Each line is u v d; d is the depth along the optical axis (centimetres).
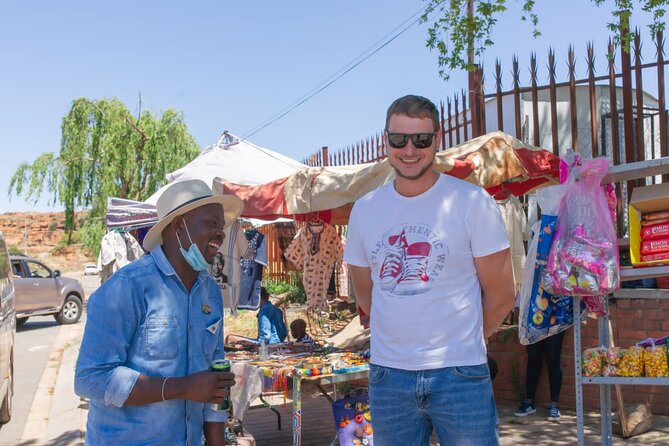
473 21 777
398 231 279
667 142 700
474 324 271
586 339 697
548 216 399
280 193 619
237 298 757
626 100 724
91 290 3309
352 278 311
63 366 1153
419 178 277
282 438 652
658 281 555
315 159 1539
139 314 242
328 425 698
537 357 680
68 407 828
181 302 253
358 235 297
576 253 381
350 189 580
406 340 270
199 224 257
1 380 682
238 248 762
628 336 671
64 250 7206
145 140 2084
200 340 256
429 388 265
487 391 270
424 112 274
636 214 406
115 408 239
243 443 517
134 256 998
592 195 386
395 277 274
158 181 2091
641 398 662
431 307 268
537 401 721
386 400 277
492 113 970
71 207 2072
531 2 764
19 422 794
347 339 977
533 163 611
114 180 2064
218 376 240
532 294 409
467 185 280
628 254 462
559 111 908
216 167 991
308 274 766
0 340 682
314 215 729
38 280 1758
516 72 793
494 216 275
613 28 724
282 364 543
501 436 610
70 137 2053
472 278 276
